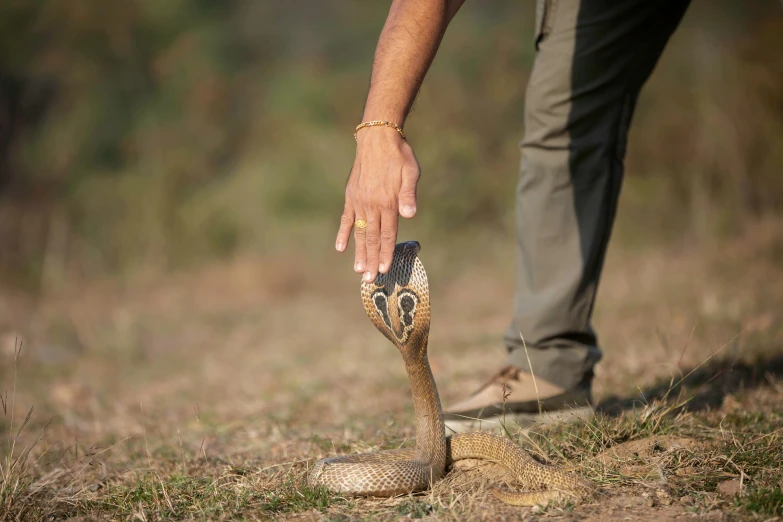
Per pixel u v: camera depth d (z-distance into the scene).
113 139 35.72
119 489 6.39
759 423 6.89
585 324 7.43
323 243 30.38
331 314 22.98
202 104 35.75
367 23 38.12
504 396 6.79
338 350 17.16
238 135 36.38
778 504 5.01
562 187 7.52
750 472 5.64
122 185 33.59
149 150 34.56
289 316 23.09
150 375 16.44
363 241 5.18
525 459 5.77
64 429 10.58
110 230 32.91
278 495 5.84
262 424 9.71
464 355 14.45
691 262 21.92
